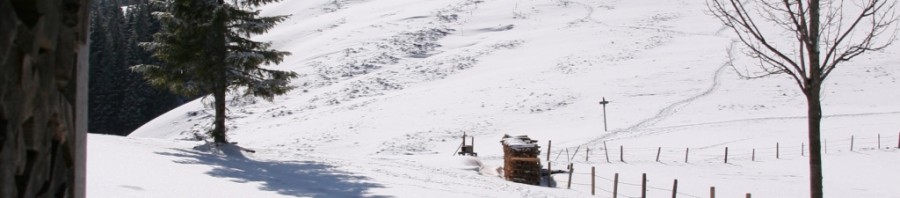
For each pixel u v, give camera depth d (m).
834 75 50.91
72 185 2.17
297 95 59.50
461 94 51.56
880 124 38.31
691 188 23.33
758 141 34.97
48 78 1.90
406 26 87.44
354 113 48.38
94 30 67.75
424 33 83.00
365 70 67.88
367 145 39.34
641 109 44.50
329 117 48.03
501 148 36.59
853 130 37.06
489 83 54.66
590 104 46.44
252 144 41.78
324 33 92.62
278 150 22.25
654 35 71.75
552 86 51.62
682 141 35.62
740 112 42.91
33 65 1.78
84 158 2.26
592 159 31.45
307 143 40.56
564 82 52.75
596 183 24.20
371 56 72.56
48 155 1.95
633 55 62.31
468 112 46.03
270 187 12.55
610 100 47.16
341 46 78.12
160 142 19.97
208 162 15.79
